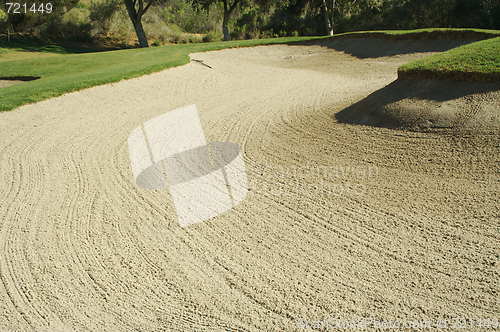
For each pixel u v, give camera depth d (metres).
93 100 11.82
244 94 12.52
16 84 14.01
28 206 6.18
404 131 7.17
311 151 7.45
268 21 35.78
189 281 4.43
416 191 5.68
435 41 17.47
